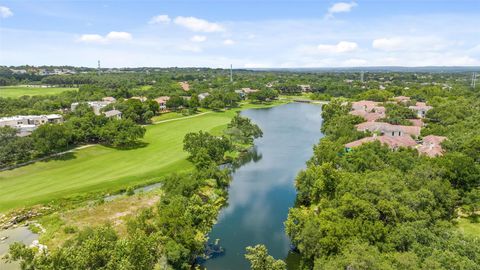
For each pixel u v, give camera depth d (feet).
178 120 486.38
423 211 133.08
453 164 173.27
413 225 120.06
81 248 102.53
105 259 100.17
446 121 353.31
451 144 244.42
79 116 409.28
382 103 486.79
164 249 143.74
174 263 140.97
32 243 166.40
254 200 219.20
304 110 625.82
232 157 311.88
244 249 160.45
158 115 511.81
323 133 410.93
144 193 224.74
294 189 237.25
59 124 323.16
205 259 152.46
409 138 289.53
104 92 647.15
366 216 126.93
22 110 461.37
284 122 501.15
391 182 149.38
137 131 345.31
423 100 548.72
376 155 197.67
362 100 564.30
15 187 236.22
